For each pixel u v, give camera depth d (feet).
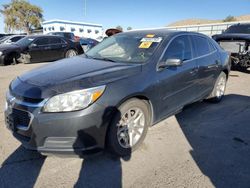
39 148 8.83
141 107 10.48
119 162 9.93
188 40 13.99
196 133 12.72
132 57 11.77
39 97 8.68
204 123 14.02
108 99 9.04
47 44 39.47
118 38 14.10
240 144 11.67
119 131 9.85
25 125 9.09
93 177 9.00
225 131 13.04
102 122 8.96
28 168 9.42
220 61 16.75
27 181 8.71
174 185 8.66
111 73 9.91
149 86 10.50
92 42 61.21
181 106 13.26
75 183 8.68
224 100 18.51
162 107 11.65
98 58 12.58
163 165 9.81
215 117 14.97
